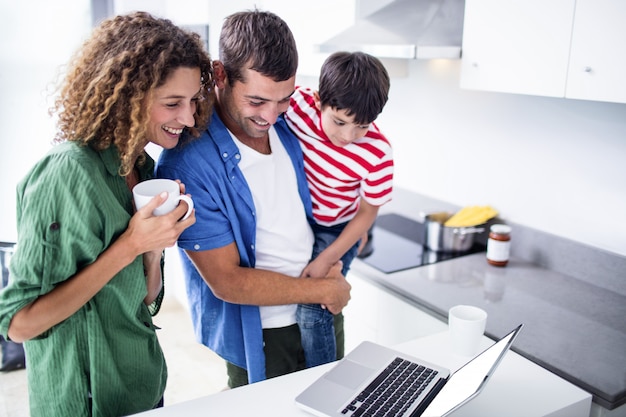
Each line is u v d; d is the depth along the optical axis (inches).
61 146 45.7
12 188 115.3
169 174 56.5
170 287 145.9
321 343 65.7
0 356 114.3
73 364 48.0
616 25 57.3
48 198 43.3
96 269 45.1
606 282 77.1
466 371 49.4
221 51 54.9
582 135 76.9
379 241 95.0
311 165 66.3
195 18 124.5
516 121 84.6
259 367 63.4
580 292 76.2
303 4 90.9
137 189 48.0
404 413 47.5
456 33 77.2
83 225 43.6
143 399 53.1
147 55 44.9
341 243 67.1
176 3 125.0
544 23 63.7
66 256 44.0
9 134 113.6
